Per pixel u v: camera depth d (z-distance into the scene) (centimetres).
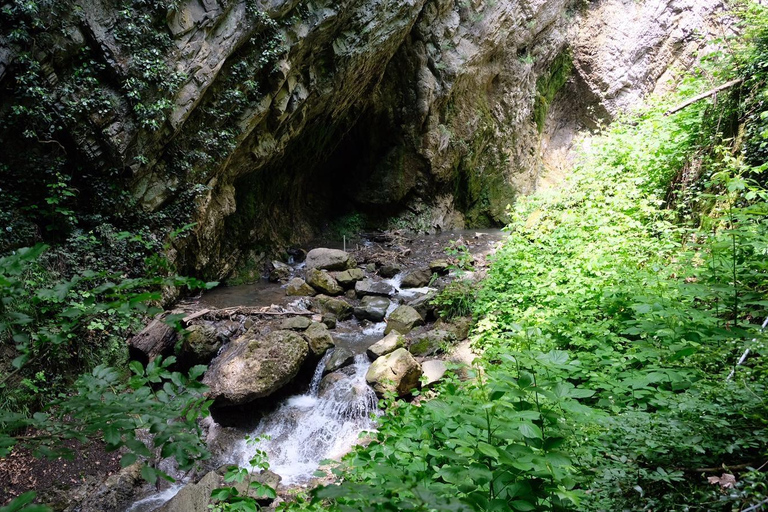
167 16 815
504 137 1883
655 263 593
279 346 764
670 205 877
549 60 1958
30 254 146
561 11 1923
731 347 367
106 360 755
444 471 212
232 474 298
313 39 1062
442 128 1673
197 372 179
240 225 1225
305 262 1290
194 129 928
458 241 1555
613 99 2011
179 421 173
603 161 1073
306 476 657
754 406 299
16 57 705
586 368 436
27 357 160
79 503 572
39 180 769
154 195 900
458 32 1599
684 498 262
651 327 401
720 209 650
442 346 814
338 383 782
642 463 293
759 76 792
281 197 1445
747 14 894
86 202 831
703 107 904
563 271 757
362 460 319
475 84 1723
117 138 798
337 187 1738
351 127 1552
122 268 841
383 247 1541
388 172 1670
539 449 225
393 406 475
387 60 1423
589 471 282
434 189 1762
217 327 874
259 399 766
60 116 748
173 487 624
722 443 287
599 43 1992
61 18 730
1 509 113
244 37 923
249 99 1002
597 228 836
